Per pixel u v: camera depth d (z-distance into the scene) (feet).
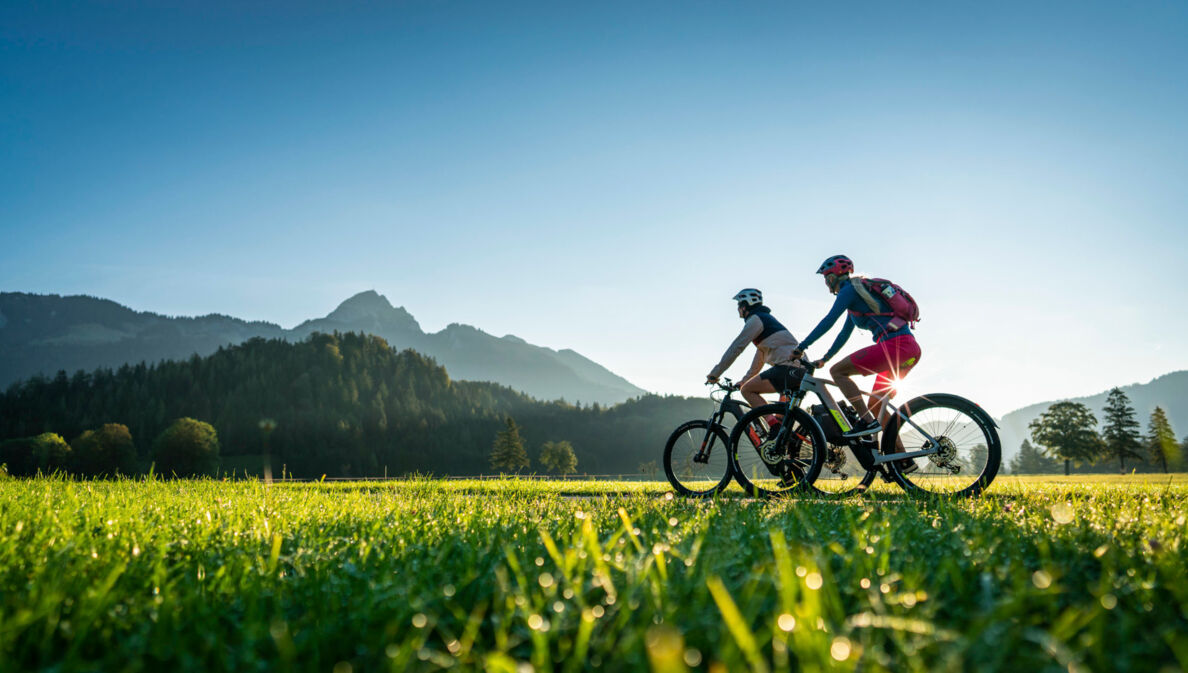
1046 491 19.06
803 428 21.20
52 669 4.47
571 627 5.35
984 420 19.44
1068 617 4.78
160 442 413.39
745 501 16.39
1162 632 5.01
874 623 4.84
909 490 19.38
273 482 29.43
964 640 4.36
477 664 4.63
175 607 5.98
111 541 9.48
